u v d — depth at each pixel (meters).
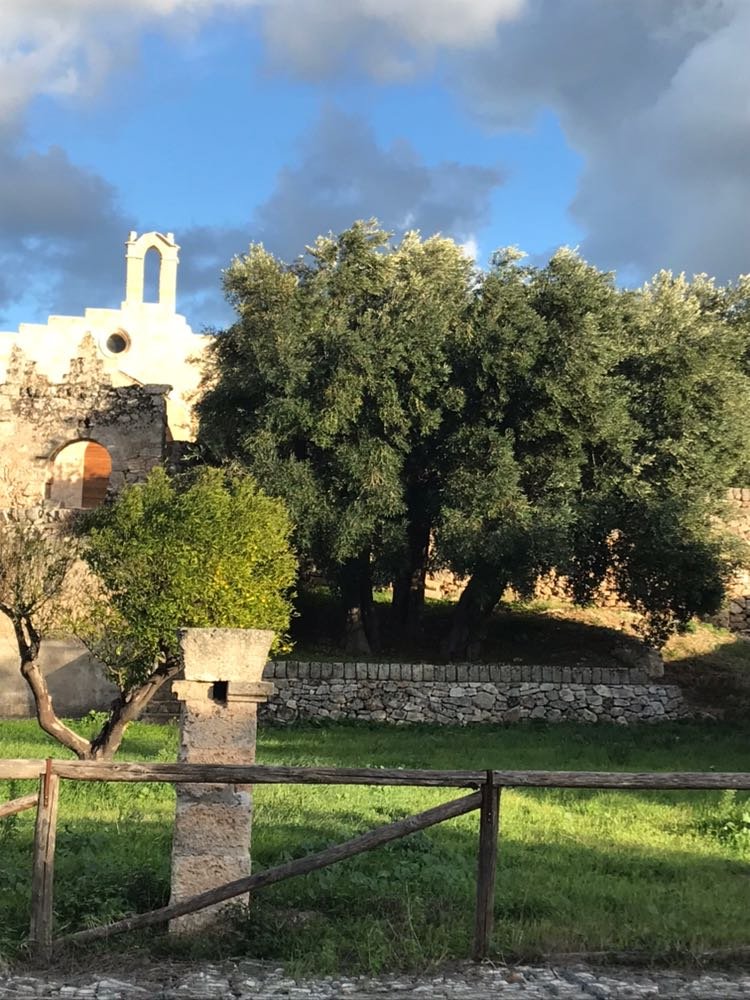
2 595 12.11
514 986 5.61
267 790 12.29
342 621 26.03
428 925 6.55
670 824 10.94
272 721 21.06
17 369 26.70
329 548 21.75
